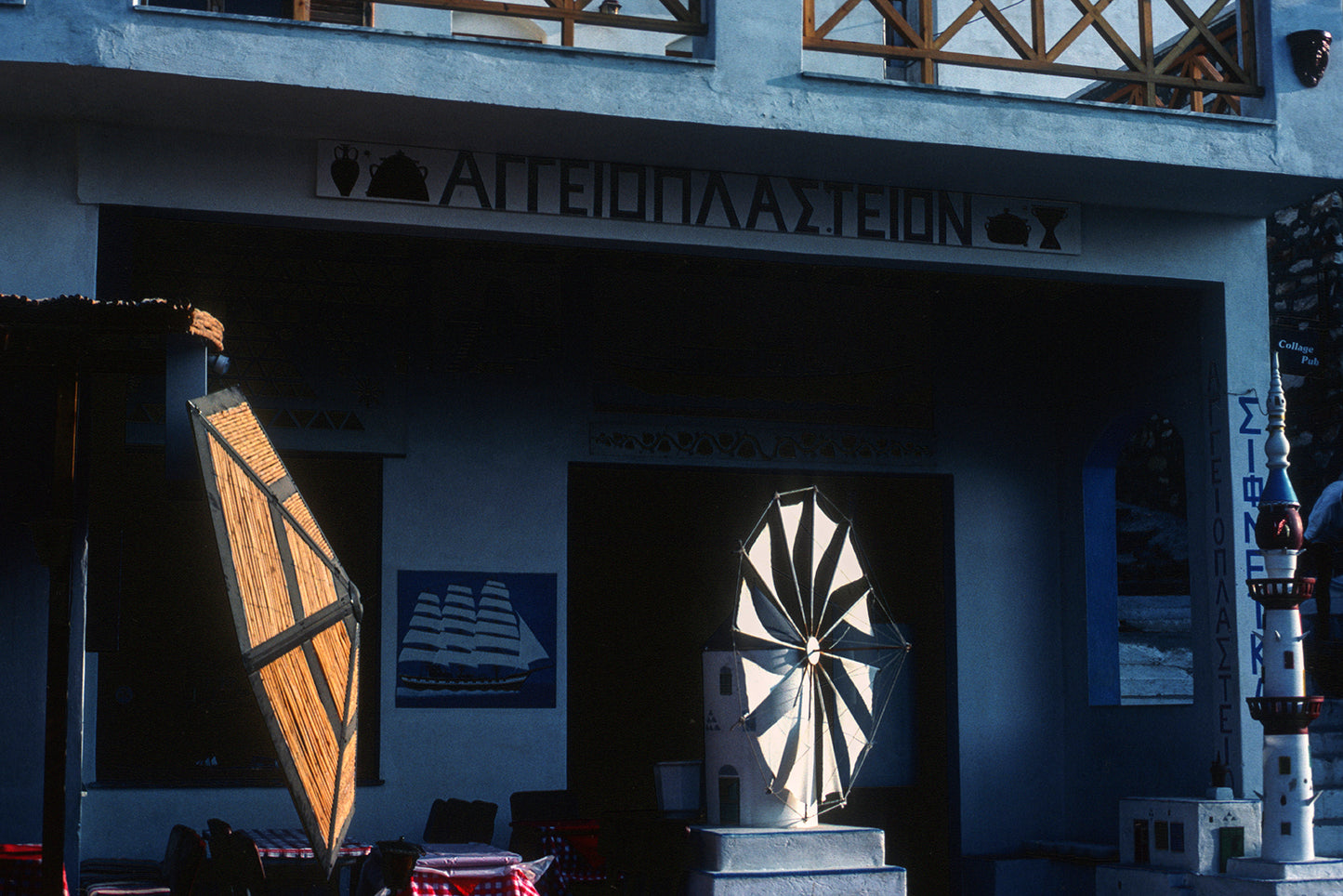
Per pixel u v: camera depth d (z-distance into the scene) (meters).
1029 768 10.78
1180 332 9.80
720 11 7.84
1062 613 11.02
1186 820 8.76
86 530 6.66
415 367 9.73
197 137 7.73
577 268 10.20
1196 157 8.48
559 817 8.94
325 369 9.51
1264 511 8.62
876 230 8.67
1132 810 9.25
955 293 11.12
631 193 8.29
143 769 9.08
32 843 7.06
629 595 10.94
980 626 10.81
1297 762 8.38
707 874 7.75
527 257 10.09
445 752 9.45
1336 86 8.84
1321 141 8.74
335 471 9.66
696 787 8.69
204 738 9.22
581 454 10.04
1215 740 9.23
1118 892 9.09
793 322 10.67
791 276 10.70
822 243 8.56
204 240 9.34
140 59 6.96
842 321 10.79
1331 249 12.47
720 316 10.50
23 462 7.27
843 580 8.52
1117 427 10.62
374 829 9.21
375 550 9.61
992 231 8.90
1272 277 13.18
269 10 8.85
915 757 10.98
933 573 11.11
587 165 8.26
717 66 7.78
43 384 7.32
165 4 8.65
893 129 7.98
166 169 7.65
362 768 9.36
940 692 10.88
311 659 5.15
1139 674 10.80
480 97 7.41
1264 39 8.86
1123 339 10.42
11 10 6.88
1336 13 8.90
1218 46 8.86
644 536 10.99
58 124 7.55
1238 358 9.39
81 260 7.45
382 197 7.91
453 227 8.00
